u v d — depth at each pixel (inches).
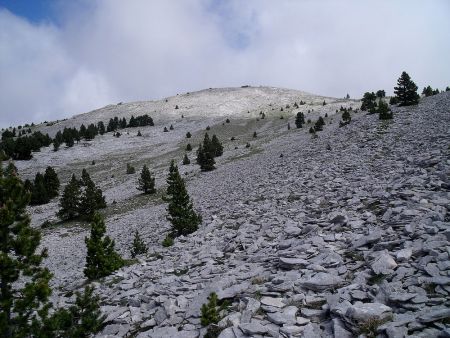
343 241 534.3
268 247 619.8
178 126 6323.8
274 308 369.4
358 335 288.2
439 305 290.5
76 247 1534.2
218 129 5684.1
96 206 2203.5
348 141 1877.5
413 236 446.9
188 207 1080.2
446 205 547.8
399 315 291.7
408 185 714.8
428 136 1341.0
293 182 1241.4
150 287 552.1
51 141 5182.1
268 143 3718.0
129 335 421.1
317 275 412.2
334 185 976.9
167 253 811.4
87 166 3951.8
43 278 422.6
